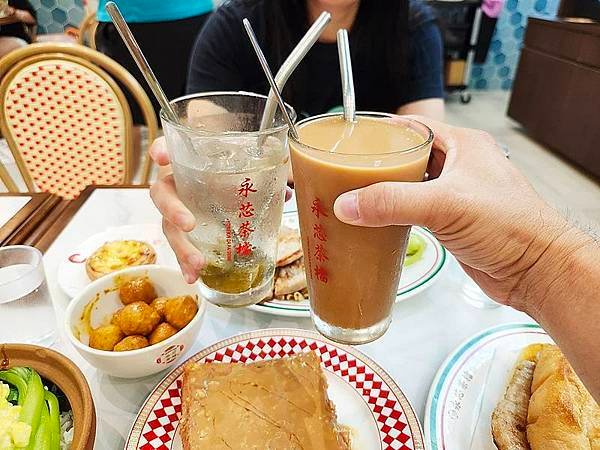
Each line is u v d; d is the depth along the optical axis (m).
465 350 0.71
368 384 0.66
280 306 0.80
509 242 0.54
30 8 3.47
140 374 0.67
